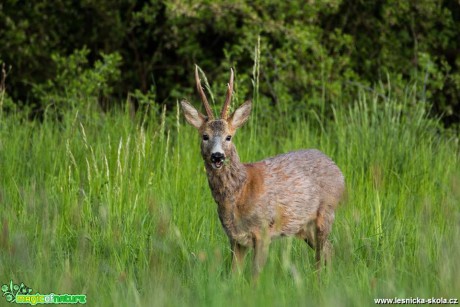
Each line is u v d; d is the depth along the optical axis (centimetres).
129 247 1198
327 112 2153
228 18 2191
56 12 2475
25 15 2428
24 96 2455
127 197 1373
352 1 2391
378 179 1498
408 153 1634
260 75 2238
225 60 2323
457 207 1359
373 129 1714
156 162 1552
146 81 2545
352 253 1155
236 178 1206
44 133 1775
